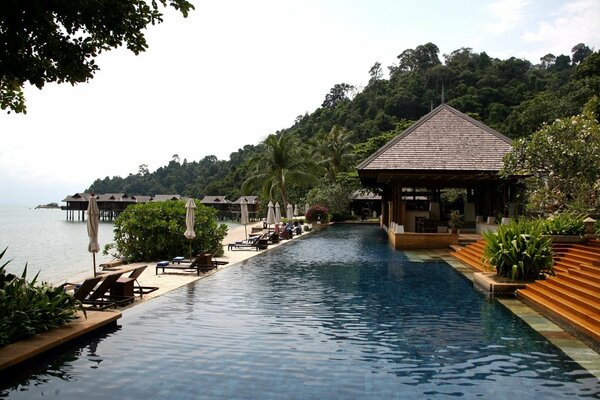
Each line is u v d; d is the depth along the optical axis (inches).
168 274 559.8
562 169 694.5
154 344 280.5
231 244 890.7
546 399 203.9
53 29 211.9
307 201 2015.3
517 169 735.7
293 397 204.4
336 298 424.8
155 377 227.1
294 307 386.6
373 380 225.5
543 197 712.4
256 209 2915.8
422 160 853.8
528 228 491.8
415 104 2770.7
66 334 268.1
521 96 2426.2
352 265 657.6
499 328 321.7
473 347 278.7
